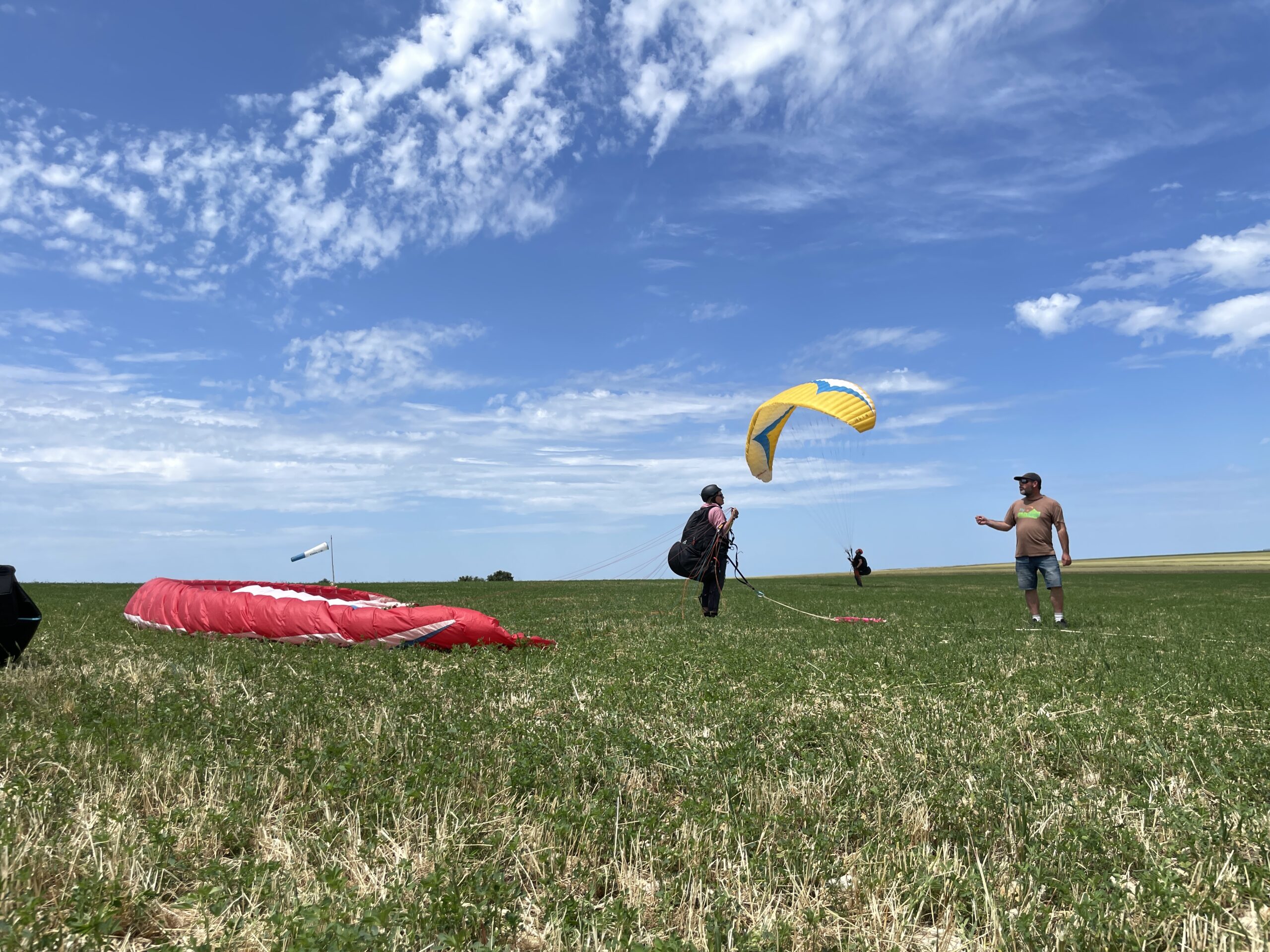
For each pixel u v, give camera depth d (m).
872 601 20.02
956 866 3.27
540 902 3.03
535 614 15.04
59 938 2.60
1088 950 2.65
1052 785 4.34
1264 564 58.59
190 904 2.96
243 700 6.16
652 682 7.20
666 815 3.95
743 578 14.11
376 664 8.20
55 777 4.25
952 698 6.68
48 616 12.95
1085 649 9.74
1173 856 3.36
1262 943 2.74
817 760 4.71
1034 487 13.58
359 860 3.30
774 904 3.06
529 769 4.50
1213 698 6.57
